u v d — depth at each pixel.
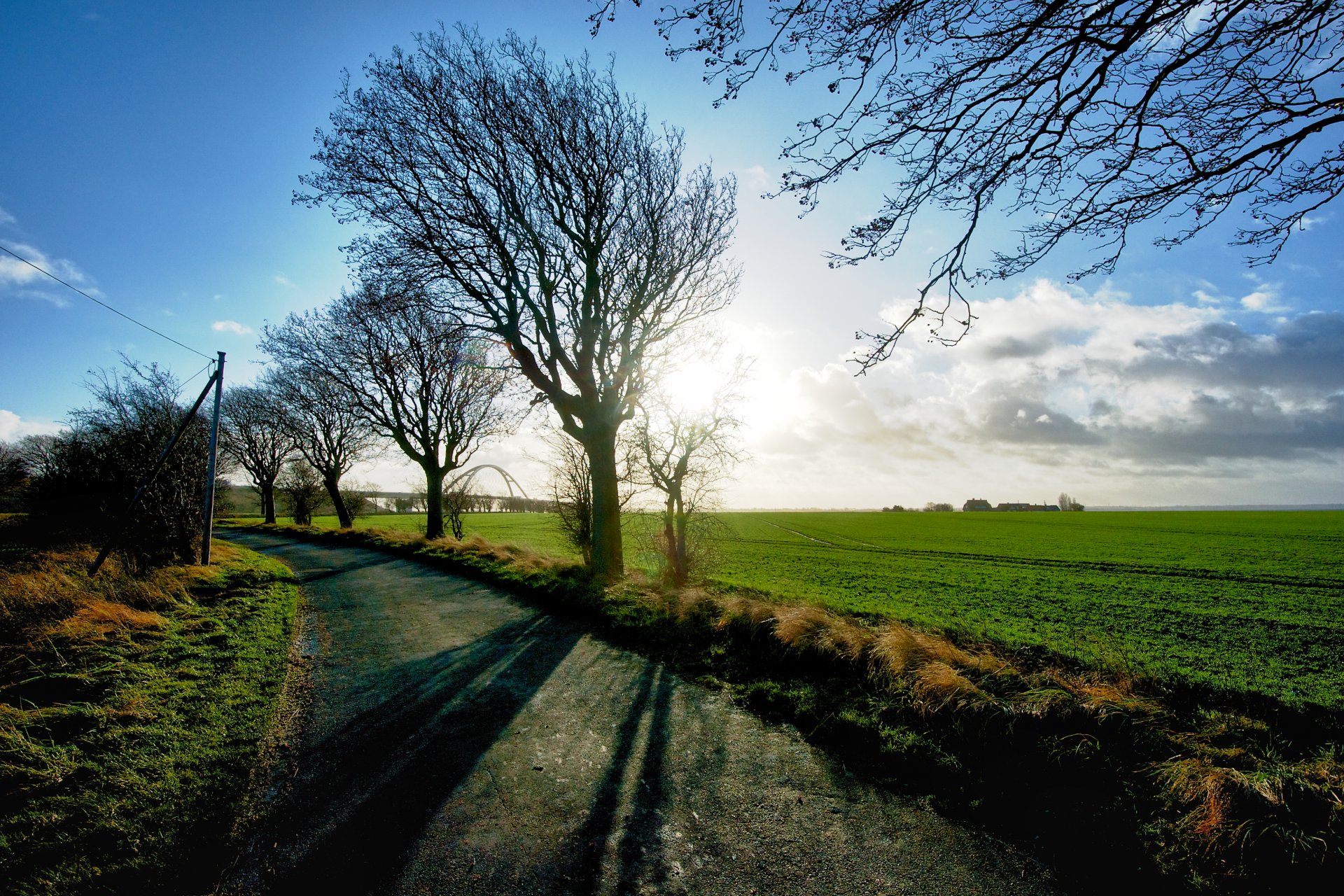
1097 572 26.03
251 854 3.77
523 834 3.98
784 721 5.77
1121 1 3.37
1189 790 3.72
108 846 3.75
